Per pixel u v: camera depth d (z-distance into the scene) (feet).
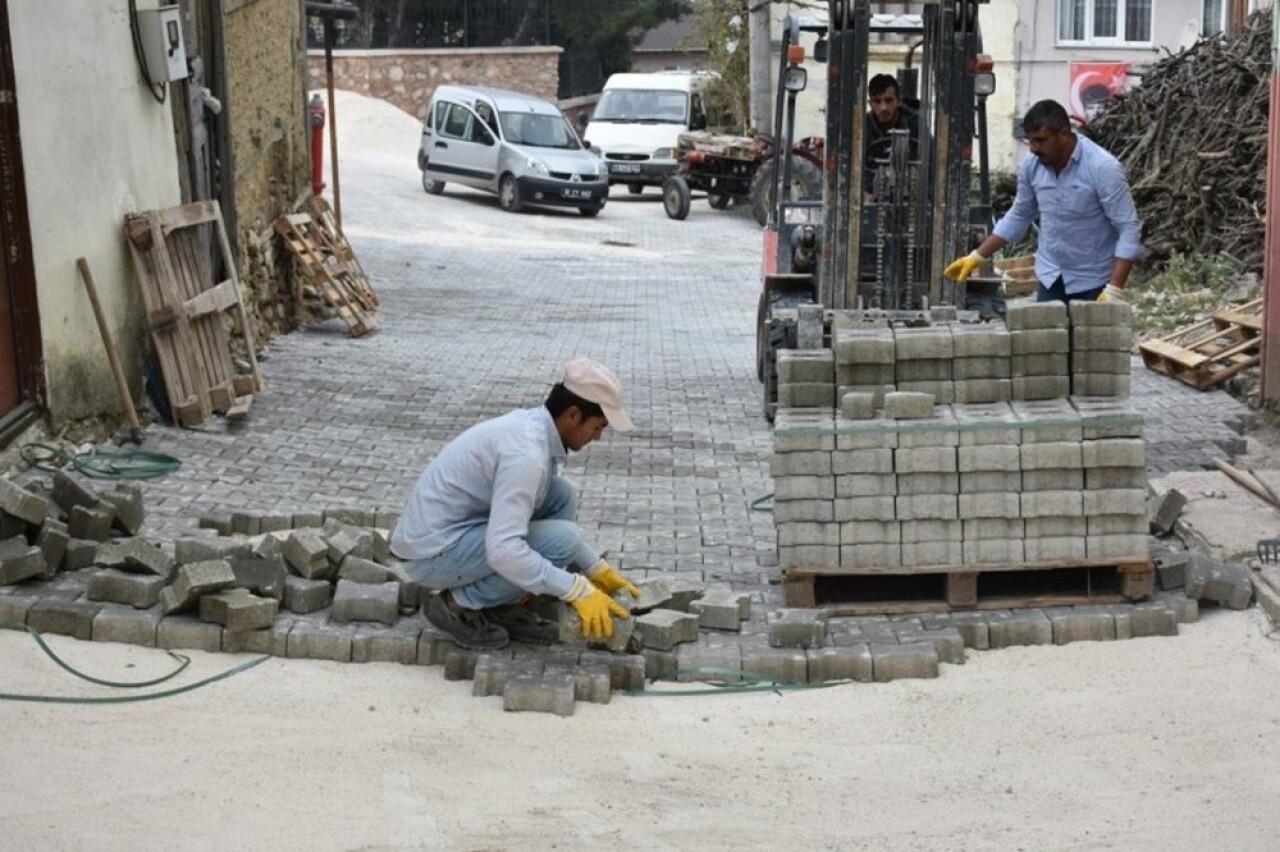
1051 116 27.76
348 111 129.29
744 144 99.09
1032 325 22.02
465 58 144.87
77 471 27.66
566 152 98.78
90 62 29.78
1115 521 21.81
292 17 53.83
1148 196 57.88
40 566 21.84
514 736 18.43
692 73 121.49
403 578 22.08
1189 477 28.04
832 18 34.30
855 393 21.83
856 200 34.78
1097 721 18.98
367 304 52.47
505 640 20.40
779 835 16.16
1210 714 19.04
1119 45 98.94
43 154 27.40
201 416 32.68
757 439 35.42
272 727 18.42
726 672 20.25
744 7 112.47
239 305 35.73
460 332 51.60
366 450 32.83
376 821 16.21
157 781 16.93
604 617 19.29
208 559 21.57
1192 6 98.89
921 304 35.09
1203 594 22.24
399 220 88.89
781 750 18.28
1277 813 16.51
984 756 18.13
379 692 19.58
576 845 15.83
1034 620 21.45
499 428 19.51
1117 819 16.51
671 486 30.73
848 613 21.94
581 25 161.07
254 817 16.19
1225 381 38.24
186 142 37.70
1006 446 21.54
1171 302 49.57
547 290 65.72
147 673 19.76
